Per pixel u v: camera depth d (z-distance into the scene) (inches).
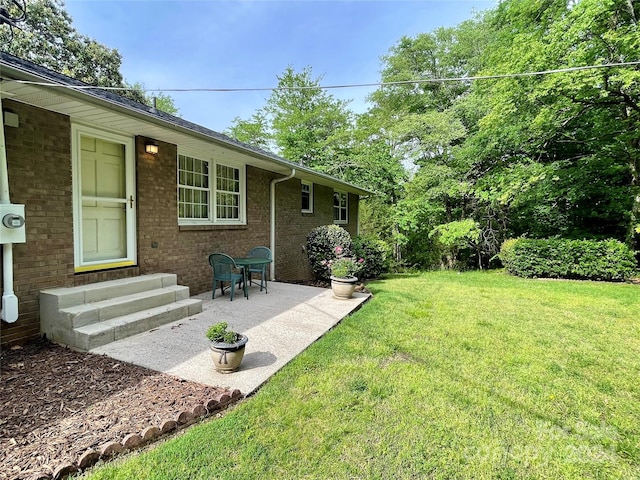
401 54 650.8
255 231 302.7
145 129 178.2
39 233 143.5
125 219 189.5
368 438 87.4
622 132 372.5
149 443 82.3
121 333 144.9
